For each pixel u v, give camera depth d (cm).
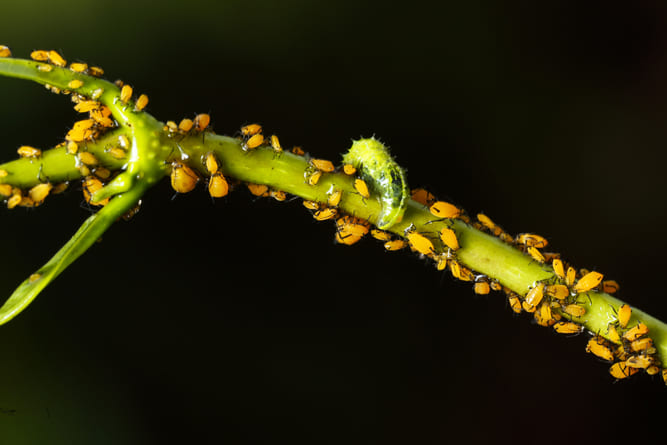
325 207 21
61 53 32
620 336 21
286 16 35
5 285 29
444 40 36
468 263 21
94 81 20
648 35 38
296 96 35
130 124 20
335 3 35
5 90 30
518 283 21
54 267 20
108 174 20
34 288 19
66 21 32
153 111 33
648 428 35
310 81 35
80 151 20
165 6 33
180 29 34
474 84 36
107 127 20
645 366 21
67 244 20
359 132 35
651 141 37
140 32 33
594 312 21
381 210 21
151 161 20
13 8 31
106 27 33
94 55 32
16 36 31
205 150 20
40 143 30
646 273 37
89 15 32
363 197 21
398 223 21
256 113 34
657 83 38
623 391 35
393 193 20
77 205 30
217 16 34
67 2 32
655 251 37
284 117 35
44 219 30
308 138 35
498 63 37
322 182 21
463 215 21
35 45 32
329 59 35
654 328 21
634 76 38
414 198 21
